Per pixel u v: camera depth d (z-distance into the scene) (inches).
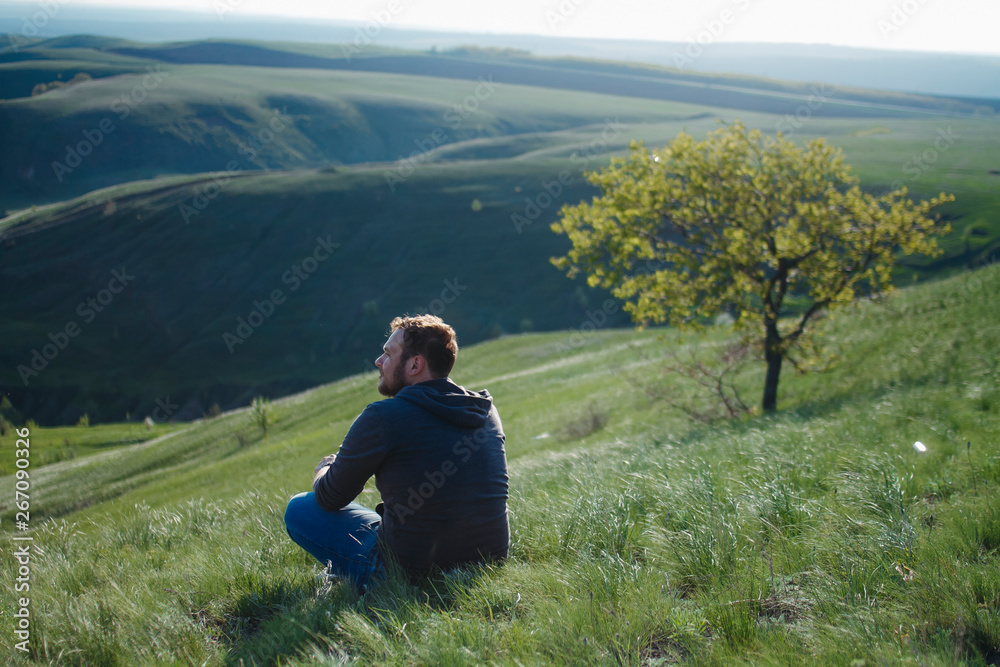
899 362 589.0
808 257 603.5
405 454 127.3
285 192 7209.6
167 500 1128.2
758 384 776.9
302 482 384.8
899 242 578.9
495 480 135.4
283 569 154.5
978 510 147.8
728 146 614.5
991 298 716.0
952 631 100.4
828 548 136.6
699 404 776.9
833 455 233.9
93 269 6441.9
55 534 221.8
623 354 1647.4
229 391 5319.9
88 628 121.1
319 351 5605.3
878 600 113.5
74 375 5442.9
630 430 754.2
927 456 223.1
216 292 6264.8
